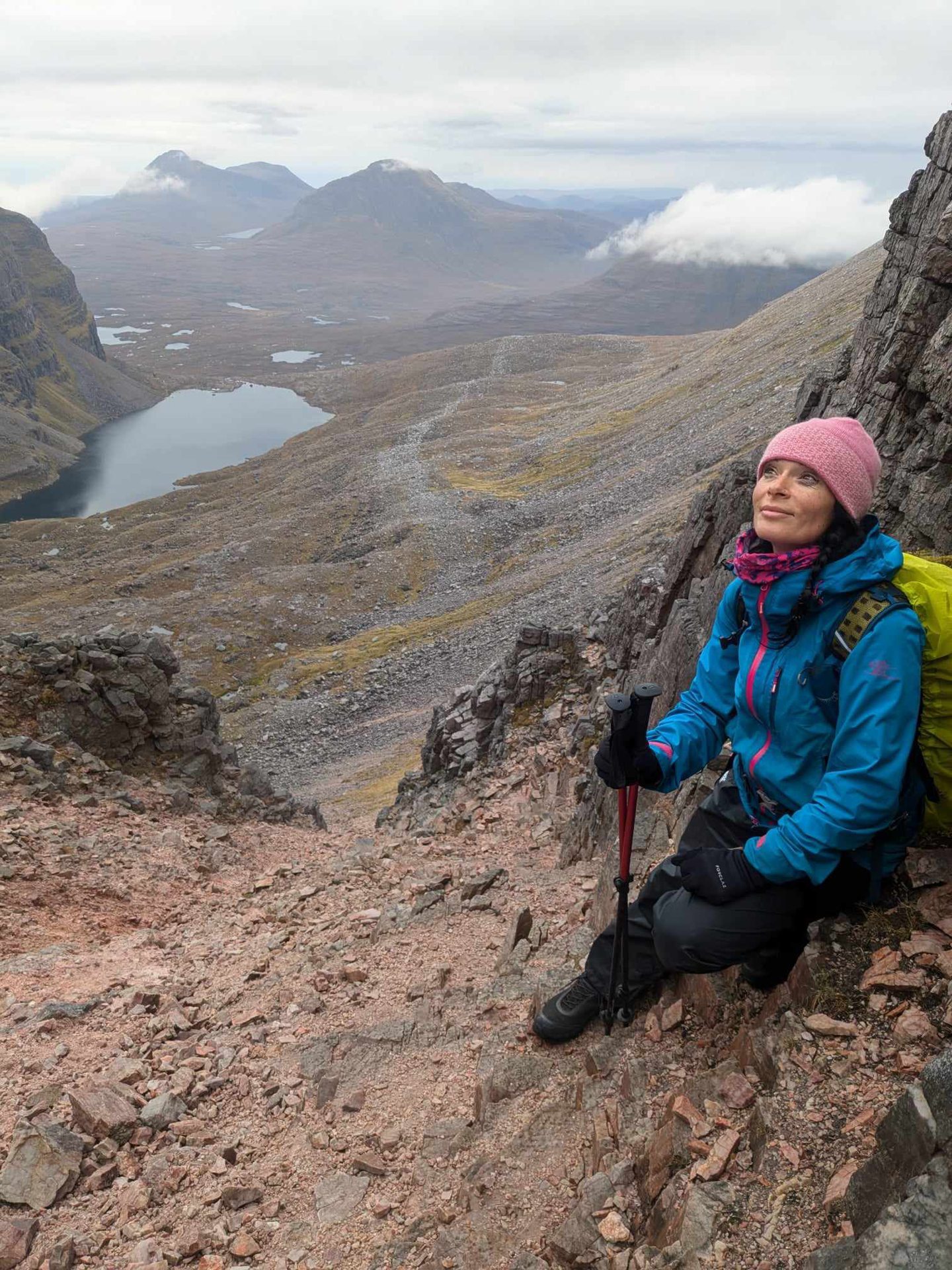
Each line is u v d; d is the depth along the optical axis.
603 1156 4.04
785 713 3.61
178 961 9.28
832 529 3.48
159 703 19.52
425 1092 5.57
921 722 3.41
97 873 12.80
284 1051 6.52
